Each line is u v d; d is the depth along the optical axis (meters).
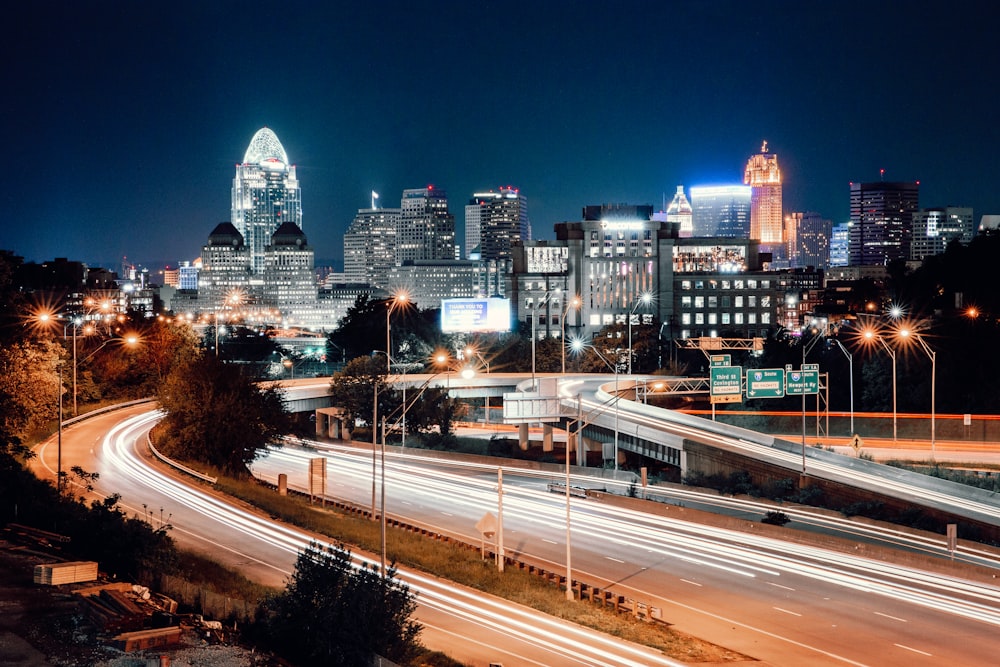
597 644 48.81
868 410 142.62
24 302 110.88
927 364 137.25
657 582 62.22
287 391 136.50
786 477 93.75
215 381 96.81
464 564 63.69
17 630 40.91
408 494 93.12
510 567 64.69
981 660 47.81
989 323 138.62
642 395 154.62
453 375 162.25
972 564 63.38
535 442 149.62
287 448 127.75
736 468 98.69
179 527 68.62
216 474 88.75
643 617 54.12
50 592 45.84
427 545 68.31
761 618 54.69
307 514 76.25
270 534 67.94
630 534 76.12
